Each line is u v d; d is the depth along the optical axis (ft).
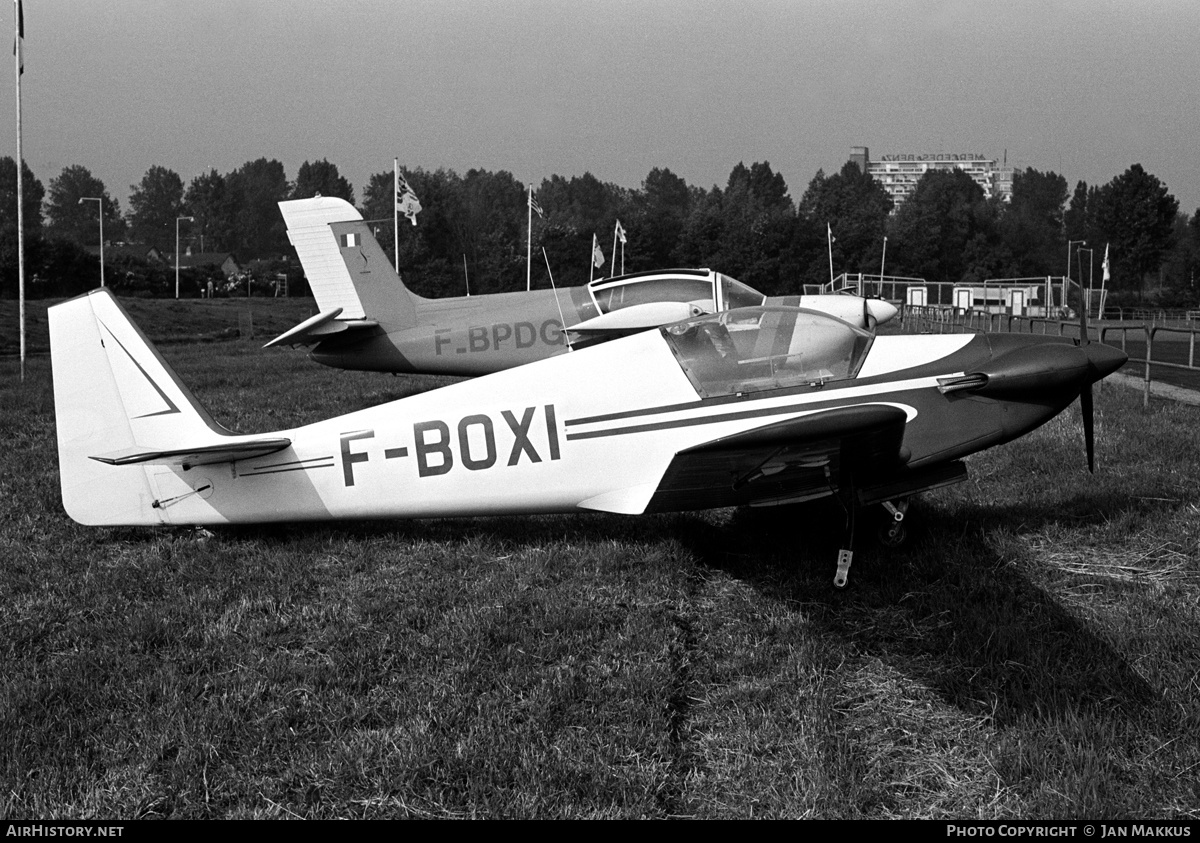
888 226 255.29
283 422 37.04
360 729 13.41
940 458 20.08
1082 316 22.08
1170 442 27.91
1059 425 31.22
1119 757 12.39
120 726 13.43
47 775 12.28
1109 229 266.98
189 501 21.61
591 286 41.60
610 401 20.62
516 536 21.89
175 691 14.25
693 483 18.88
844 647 15.81
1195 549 19.33
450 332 42.65
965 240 266.77
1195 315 162.09
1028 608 16.90
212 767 12.57
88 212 500.74
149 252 336.70
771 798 11.82
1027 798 11.82
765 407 20.27
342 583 18.98
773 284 232.73
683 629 16.85
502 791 11.86
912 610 17.26
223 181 448.65
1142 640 15.24
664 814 11.66
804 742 12.95
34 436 34.50
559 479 20.85
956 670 14.92
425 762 12.36
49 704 13.99
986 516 22.02
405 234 215.10
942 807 11.80
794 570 19.57
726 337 20.57
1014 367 20.20
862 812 11.72
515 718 13.65
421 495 21.24
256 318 138.72
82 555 20.56
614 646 15.67
